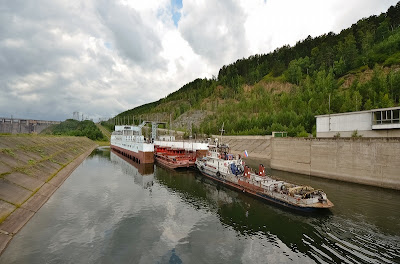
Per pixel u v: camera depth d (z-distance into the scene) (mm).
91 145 114062
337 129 42312
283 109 111625
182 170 49531
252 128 105438
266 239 18641
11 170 27172
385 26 139250
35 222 20609
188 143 63344
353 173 35969
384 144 31844
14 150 34938
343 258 15531
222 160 39219
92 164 58375
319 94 109188
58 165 44469
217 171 38250
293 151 47688
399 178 30219
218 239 18688
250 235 19359
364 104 74938
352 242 17625
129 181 38875
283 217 23000
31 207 22922
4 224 17859
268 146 74312
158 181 39250
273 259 15703
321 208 23922
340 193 30031
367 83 86750
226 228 20734
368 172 33875
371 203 25922
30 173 30375
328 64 163625
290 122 89250
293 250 16844
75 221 21453
